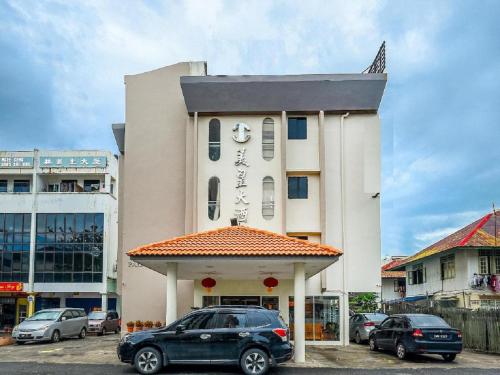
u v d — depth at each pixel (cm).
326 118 2634
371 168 2602
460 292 3356
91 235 4362
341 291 2505
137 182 2678
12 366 1625
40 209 4391
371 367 1653
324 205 2522
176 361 1455
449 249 3372
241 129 2598
